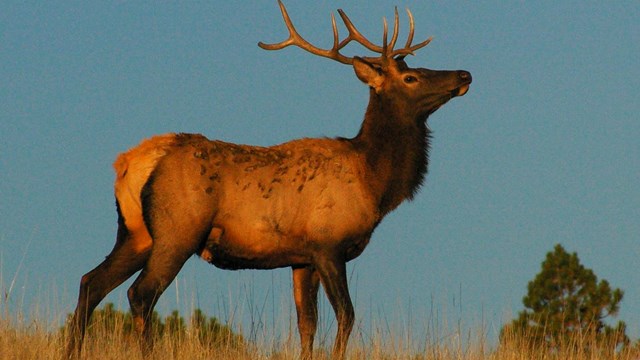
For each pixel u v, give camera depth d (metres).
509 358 28.72
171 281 28.11
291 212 29.45
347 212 29.80
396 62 31.92
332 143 30.61
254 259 29.66
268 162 29.55
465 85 31.89
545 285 41.69
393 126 31.16
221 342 27.83
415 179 31.42
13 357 25.47
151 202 28.23
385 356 27.77
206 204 28.56
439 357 27.92
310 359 28.14
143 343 27.19
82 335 27.06
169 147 28.72
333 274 29.39
